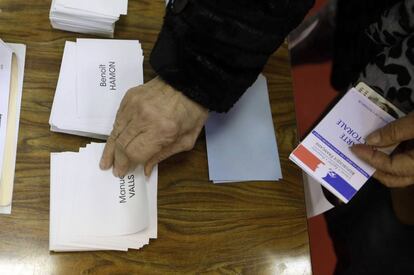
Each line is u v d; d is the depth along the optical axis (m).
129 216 0.64
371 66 0.87
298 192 0.76
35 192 0.63
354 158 0.68
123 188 0.65
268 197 0.73
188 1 0.53
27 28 0.72
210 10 0.52
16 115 0.66
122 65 0.73
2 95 0.66
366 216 0.93
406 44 0.78
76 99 0.68
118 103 0.70
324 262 0.96
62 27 0.74
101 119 0.68
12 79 0.68
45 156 0.65
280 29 0.55
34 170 0.64
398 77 0.79
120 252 0.63
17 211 0.61
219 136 0.75
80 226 0.61
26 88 0.68
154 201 0.67
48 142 0.66
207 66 0.56
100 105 0.69
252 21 0.53
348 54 0.99
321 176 0.67
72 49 0.72
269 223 0.72
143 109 0.59
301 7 0.56
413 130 0.62
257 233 0.70
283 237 0.71
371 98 0.72
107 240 0.62
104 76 0.71
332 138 0.68
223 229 0.69
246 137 0.76
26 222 0.61
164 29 0.58
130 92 0.62
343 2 1.03
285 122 0.81
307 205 0.86
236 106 0.78
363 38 0.94
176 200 0.68
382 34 0.85
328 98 1.04
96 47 0.73
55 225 0.61
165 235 0.66
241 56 0.55
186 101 0.61
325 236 0.95
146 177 0.67
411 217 0.83
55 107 0.67
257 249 0.69
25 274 0.58
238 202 0.71
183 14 0.54
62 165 0.64
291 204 0.74
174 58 0.57
